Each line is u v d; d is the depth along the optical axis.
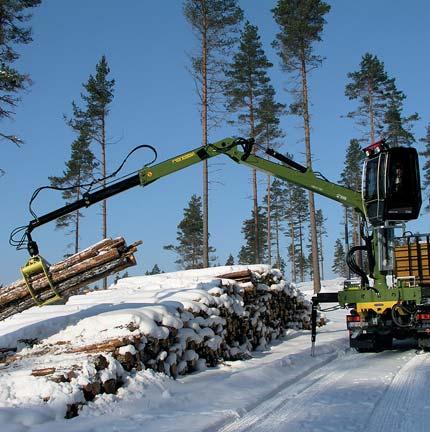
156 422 6.12
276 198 58.12
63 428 5.82
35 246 8.58
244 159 11.52
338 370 10.02
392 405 7.02
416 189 11.65
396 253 12.64
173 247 58.53
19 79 18.59
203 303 10.62
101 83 33.94
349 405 7.09
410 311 11.85
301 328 16.64
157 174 10.28
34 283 8.30
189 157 10.74
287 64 29.33
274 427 6.14
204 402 7.17
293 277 60.16
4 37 19.59
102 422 6.13
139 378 7.71
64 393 6.51
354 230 42.47
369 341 12.44
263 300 13.67
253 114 33.09
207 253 25.50
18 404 6.32
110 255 8.27
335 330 16.70
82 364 7.12
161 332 8.59
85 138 36.41
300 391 8.15
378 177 11.64
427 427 5.93
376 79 36.81
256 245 33.78
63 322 9.08
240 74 32.84
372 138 36.88
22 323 9.81
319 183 12.11
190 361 9.50
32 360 7.75
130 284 15.16
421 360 10.85
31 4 19.64
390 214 11.57
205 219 25.73
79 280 8.41
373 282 12.34
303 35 28.92
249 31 33.31
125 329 8.31
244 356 11.44
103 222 32.25
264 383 8.48
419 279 12.26
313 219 27.62
